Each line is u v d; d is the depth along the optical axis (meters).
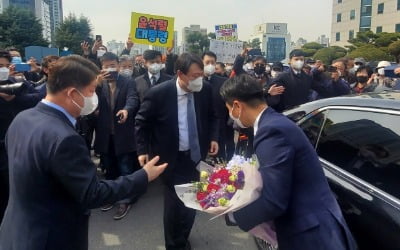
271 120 1.83
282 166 1.72
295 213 1.79
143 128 3.16
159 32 7.57
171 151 3.10
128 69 5.82
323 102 2.70
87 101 1.75
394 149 2.02
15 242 1.65
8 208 1.74
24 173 1.61
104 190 1.67
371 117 2.26
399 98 2.27
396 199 1.90
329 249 1.72
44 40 47.28
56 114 1.69
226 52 9.38
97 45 6.32
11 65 3.95
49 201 1.64
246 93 1.89
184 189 2.32
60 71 1.68
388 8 53.47
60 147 1.57
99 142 4.46
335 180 2.27
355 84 6.51
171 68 6.68
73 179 1.58
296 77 5.20
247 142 4.31
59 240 1.67
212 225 4.00
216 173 2.19
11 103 3.24
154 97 3.06
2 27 45.34
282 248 1.87
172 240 3.19
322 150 2.54
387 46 33.94
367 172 2.13
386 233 1.84
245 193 1.85
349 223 2.10
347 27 63.00
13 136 1.71
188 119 3.10
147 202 4.60
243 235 3.77
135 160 4.88
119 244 3.59
